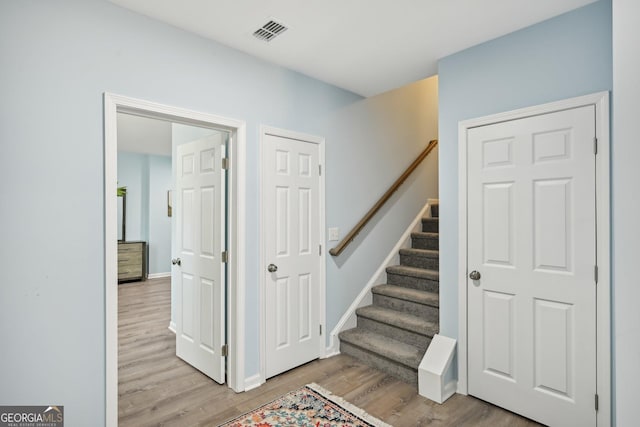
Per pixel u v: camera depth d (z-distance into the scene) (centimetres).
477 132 233
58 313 169
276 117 263
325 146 300
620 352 135
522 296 213
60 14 171
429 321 282
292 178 276
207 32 218
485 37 225
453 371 242
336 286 311
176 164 321
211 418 210
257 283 252
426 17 202
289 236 274
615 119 137
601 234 184
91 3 180
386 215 364
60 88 170
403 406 224
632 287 132
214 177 259
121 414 214
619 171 136
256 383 250
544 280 204
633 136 133
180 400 231
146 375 269
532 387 209
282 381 257
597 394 185
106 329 182
